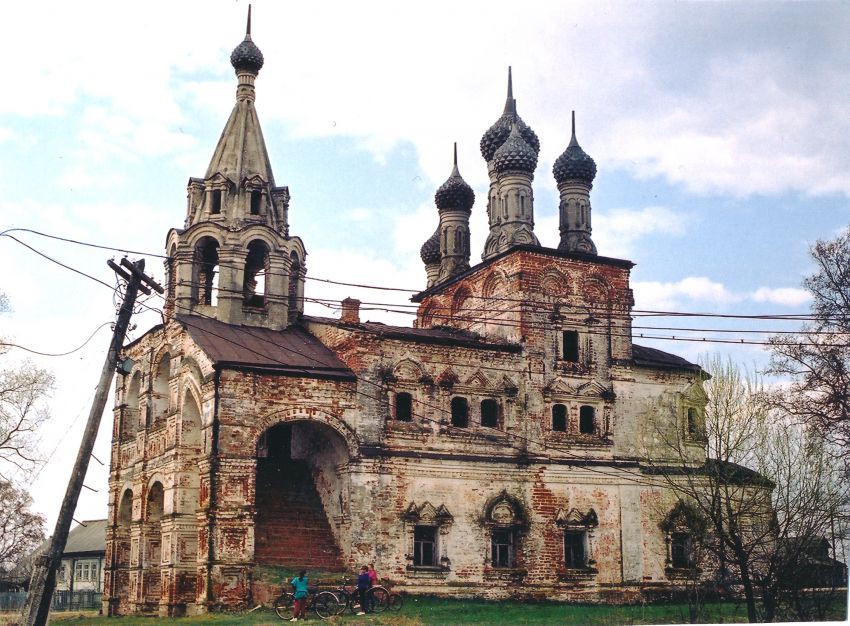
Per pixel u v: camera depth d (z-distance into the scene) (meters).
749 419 42.41
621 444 52.94
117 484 56.62
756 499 42.78
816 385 49.81
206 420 44.41
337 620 37.84
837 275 50.66
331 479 48.19
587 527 51.06
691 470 46.56
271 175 55.59
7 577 79.56
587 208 58.53
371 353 48.12
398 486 47.50
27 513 76.44
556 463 51.12
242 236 52.34
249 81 56.56
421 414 48.88
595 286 54.34
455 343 50.22
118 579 55.41
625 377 53.81
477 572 48.34
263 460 50.06
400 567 46.75
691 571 50.84
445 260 61.38
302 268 55.38
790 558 39.62
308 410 45.94
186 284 51.97
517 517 49.69
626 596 50.94
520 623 38.47
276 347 48.47
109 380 32.66
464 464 49.16
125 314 33.25
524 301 51.97
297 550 46.28
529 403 51.28
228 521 42.97
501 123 59.22
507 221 55.88
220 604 42.00
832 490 41.06
